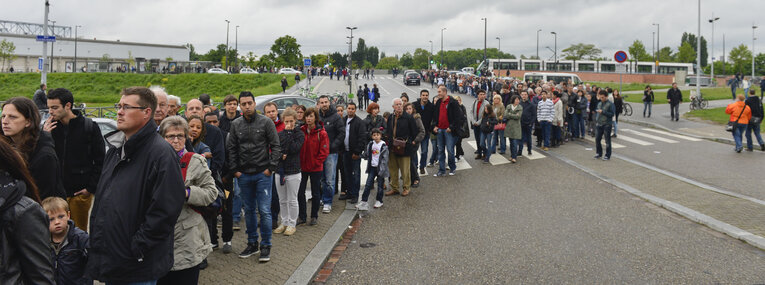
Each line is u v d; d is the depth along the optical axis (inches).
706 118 906.7
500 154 546.0
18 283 98.0
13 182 98.7
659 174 429.4
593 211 310.8
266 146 228.8
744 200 333.7
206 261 213.6
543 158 518.9
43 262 101.0
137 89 123.0
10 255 96.7
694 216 290.5
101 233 120.3
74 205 196.9
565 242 250.2
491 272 210.8
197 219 148.0
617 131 770.8
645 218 294.7
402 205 334.6
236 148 227.5
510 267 216.4
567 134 661.9
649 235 261.0
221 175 231.8
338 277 208.4
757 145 601.6
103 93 1980.8
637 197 348.8
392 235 267.7
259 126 226.5
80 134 194.2
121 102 122.2
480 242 252.4
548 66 2704.2
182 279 143.9
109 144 131.8
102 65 2635.3
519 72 2714.1
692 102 1070.4
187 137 164.1
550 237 258.7
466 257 230.4
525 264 219.8
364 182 415.2
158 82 2114.9
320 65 4018.2
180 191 123.6
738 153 558.9
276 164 227.0
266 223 223.6
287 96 605.3
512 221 290.5
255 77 2169.0
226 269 211.9
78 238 159.8
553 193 362.3
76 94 1924.2
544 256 229.9
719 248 240.2
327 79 2440.9
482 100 502.9
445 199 348.8
